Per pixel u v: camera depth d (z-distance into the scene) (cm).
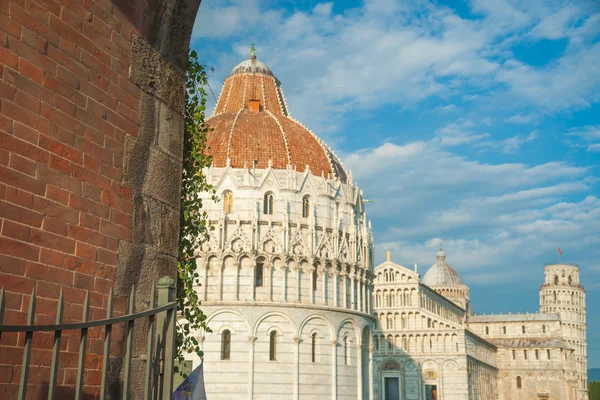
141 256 1339
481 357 16988
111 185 1270
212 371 7650
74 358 1147
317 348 8006
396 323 15162
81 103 1211
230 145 8631
